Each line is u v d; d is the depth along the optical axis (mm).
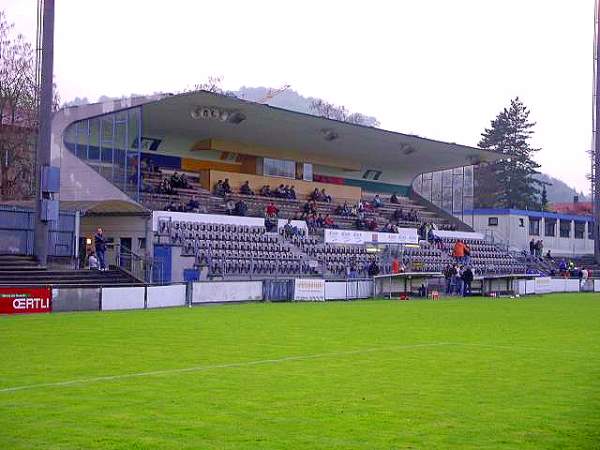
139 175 44094
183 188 51969
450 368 15625
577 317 30094
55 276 33844
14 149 60031
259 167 60031
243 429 10078
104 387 12875
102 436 9594
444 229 67375
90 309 30000
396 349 18719
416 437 9789
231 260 43062
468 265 54969
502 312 32719
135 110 44594
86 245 44000
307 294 40156
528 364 16328
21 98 60688
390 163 68625
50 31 33531
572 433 10062
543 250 80312
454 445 9422
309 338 20875
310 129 54688
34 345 18391
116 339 19844
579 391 13055
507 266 61156
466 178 70000
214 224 45906
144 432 9828
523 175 113812
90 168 44062
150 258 40000
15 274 32438
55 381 13391
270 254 46156
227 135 55188
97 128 44281
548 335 22656
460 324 26266
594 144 65938
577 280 57000
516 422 10672
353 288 42844
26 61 60781
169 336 20781
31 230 37500
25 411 10969
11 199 58969
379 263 50312
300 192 62406
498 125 114875
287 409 11352
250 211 52875
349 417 10875
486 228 77812
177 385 13188
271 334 21797
